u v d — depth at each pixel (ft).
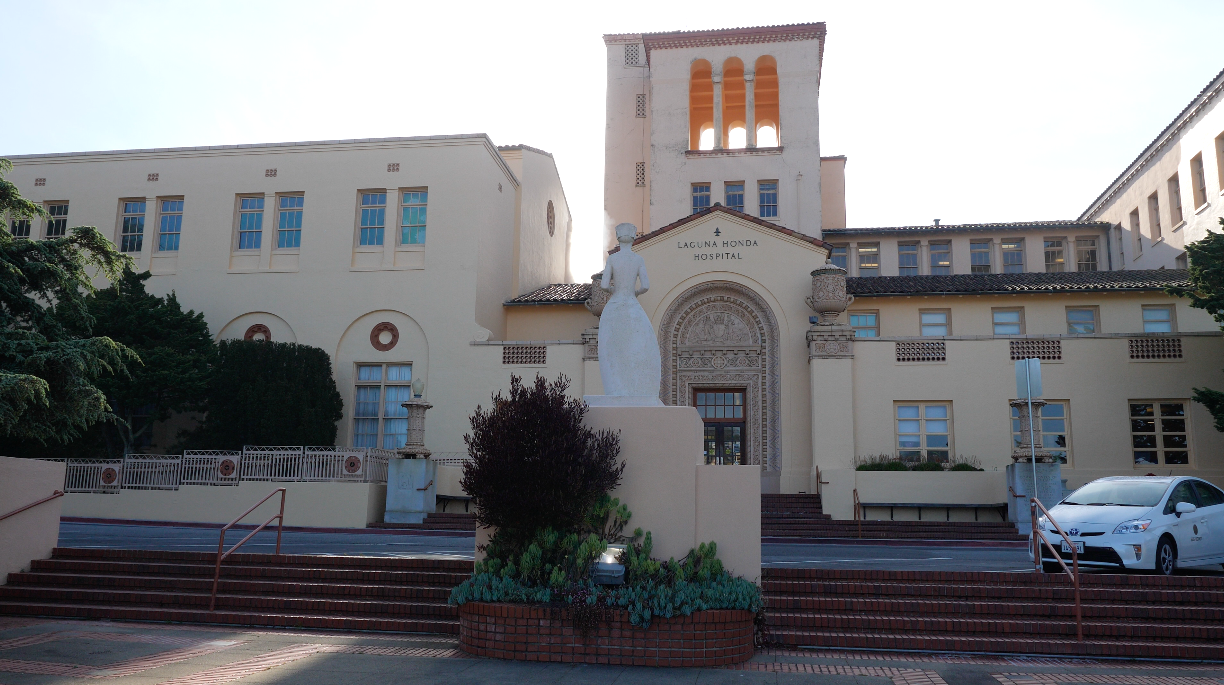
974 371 83.25
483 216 97.55
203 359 86.63
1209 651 29.48
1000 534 68.95
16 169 103.60
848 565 46.09
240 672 25.86
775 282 91.15
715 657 27.61
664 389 91.09
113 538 58.29
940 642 30.73
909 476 76.89
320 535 65.36
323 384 89.97
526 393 30.19
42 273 45.03
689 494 30.60
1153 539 38.93
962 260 112.37
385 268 96.68
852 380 84.33
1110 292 90.79
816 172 112.78
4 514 38.27
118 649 28.99
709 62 117.70
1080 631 30.81
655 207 114.62
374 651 29.19
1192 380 80.38
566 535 29.86
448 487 79.66
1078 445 80.79
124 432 88.94
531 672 26.17
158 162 101.96
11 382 36.01
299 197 100.68
